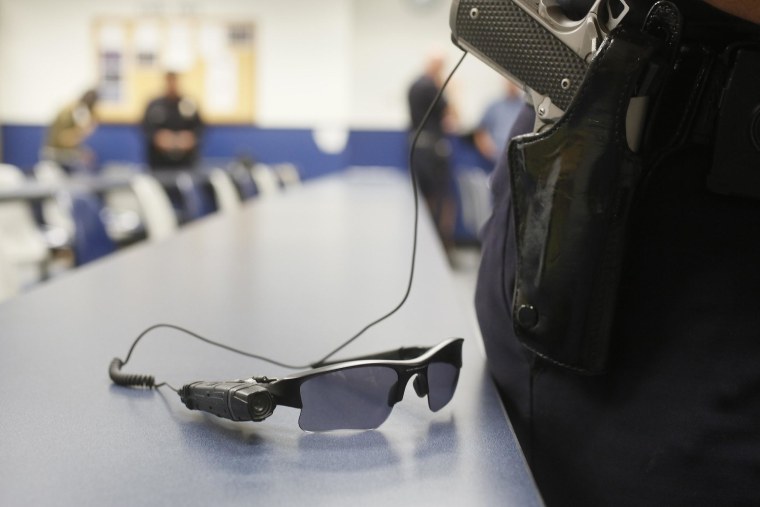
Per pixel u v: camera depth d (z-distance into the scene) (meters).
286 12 7.82
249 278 1.31
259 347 0.80
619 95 0.54
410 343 0.84
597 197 0.56
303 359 0.75
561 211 0.58
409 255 1.67
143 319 0.94
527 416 0.65
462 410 0.59
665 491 0.59
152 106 7.11
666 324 0.58
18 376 0.67
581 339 0.59
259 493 0.42
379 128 8.13
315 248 1.76
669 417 0.58
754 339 0.56
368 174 7.46
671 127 0.57
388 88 8.03
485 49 0.62
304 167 8.06
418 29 7.90
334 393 0.53
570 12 0.60
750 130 0.54
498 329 0.69
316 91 7.93
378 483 0.44
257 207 2.96
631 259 0.59
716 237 0.57
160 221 3.12
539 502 0.41
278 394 0.52
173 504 0.40
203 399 0.54
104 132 8.10
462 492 0.42
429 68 6.58
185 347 0.79
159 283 1.24
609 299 0.58
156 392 0.62
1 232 3.39
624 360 0.60
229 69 7.95
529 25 0.59
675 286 0.58
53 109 8.02
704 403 0.57
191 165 7.24
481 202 6.84
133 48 7.95
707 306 0.57
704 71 0.55
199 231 2.09
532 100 0.61
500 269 0.68
